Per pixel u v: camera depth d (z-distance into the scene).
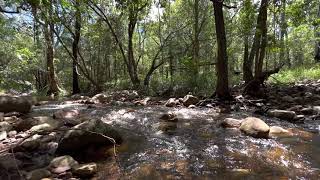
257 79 12.86
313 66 23.86
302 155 5.83
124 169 5.20
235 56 34.56
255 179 4.76
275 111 9.40
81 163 5.43
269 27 17.38
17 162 5.30
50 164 5.12
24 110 9.70
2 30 16.47
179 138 7.05
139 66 36.75
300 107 10.31
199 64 15.71
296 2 14.80
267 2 13.66
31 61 22.95
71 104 12.74
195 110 10.71
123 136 7.18
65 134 6.07
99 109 11.02
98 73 33.25
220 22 11.64
